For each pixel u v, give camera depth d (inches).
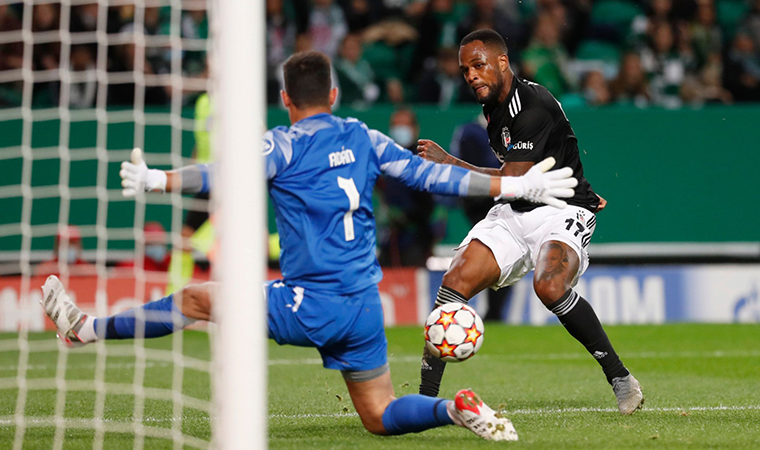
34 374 948.0
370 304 514.0
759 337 1365.7
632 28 2043.6
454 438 551.8
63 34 768.3
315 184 505.4
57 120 1413.6
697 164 1600.6
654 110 1595.7
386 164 527.8
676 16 2041.1
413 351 1192.8
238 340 419.5
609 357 669.9
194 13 1729.8
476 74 706.2
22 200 1406.3
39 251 1409.9
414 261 1578.5
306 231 503.8
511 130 713.6
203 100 1365.7
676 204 1598.2
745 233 1608.0
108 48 1616.6
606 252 1686.8
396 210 1562.5
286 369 995.3
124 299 1392.7
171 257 1427.2
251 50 429.1
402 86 1930.4
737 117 1604.3
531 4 2012.8
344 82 1829.5
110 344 1237.1
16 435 575.8
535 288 676.7
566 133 718.5
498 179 516.1
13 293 1417.3
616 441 540.7
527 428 596.4
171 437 568.7
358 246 514.0
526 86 716.0
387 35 1937.7
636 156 1590.8
